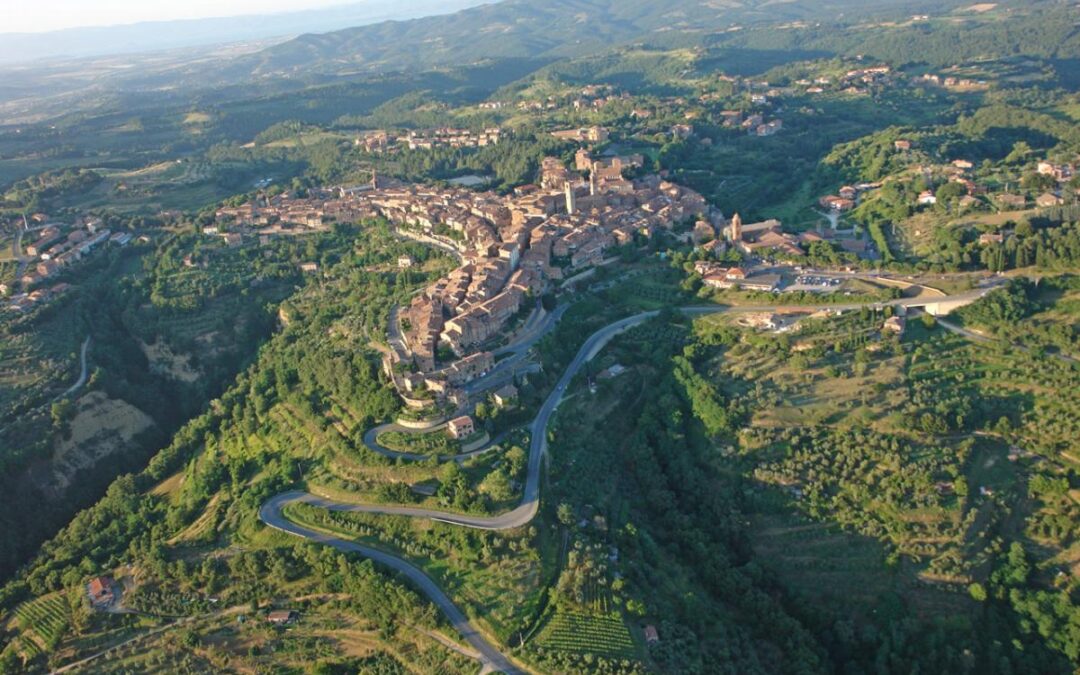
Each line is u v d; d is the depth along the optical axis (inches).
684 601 6830.7
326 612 6756.9
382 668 6210.6
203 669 6437.0
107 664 6604.3
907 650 6717.5
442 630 6328.7
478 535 7042.3
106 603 7249.0
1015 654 6599.4
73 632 6978.4
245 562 7194.9
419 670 6127.0
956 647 6678.2
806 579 7406.5
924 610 6983.3
